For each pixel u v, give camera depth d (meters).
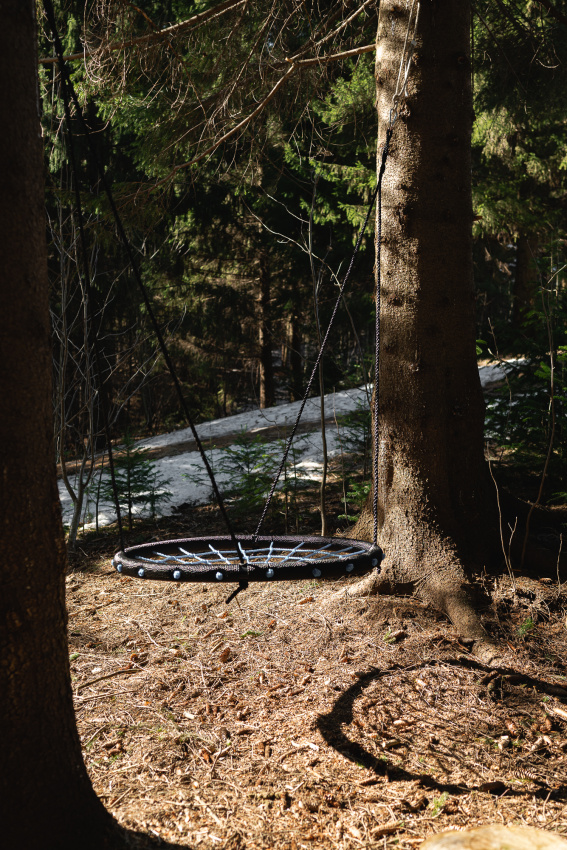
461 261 4.52
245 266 18.88
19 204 1.94
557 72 7.36
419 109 4.41
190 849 2.29
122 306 14.66
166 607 4.68
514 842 2.22
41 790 2.09
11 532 1.97
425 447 4.46
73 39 10.83
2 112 1.89
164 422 20.86
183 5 9.45
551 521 5.19
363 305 13.72
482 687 3.37
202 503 8.11
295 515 6.77
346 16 6.55
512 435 6.15
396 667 3.55
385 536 4.54
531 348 6.05
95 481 8.45
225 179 11.88
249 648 3.88
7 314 1.94
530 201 14.06
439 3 4.40
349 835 2.39
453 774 2.75
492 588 4.20
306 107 6.95
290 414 12.06
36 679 2.06
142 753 2.90
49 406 2.10
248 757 2.87
